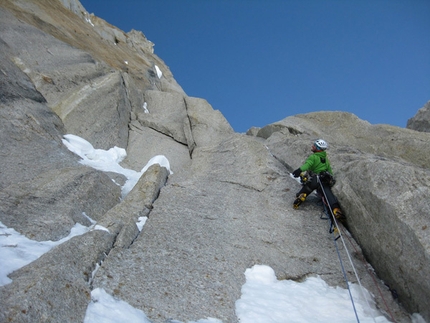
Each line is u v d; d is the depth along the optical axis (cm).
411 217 645
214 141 1435
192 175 1062
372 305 658
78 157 1042
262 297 635
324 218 877
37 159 919
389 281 700
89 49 1772
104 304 523
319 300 654
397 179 713
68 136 1098
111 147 1245
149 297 567
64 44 1476
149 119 1459
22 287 468
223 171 1039
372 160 801
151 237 717
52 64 1319
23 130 991
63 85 1272
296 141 1180
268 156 1116
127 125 1418
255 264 716
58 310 466
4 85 1061
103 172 947
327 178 880
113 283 572
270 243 779
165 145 1358
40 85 1214
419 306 620
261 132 1515
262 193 959
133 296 560
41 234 643
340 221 848
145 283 592
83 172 855
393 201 682
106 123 1277
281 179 1009
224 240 757
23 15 1545
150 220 776
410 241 630
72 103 1230
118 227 699
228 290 627
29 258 567
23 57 1259
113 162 1133
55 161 944
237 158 1080
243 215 856
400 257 654
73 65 1377
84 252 589
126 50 2433
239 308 595
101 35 2286
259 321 571
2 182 777
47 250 605
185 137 1420
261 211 884
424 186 674
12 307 432
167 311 550
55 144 1025
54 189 764
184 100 1633
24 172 843
